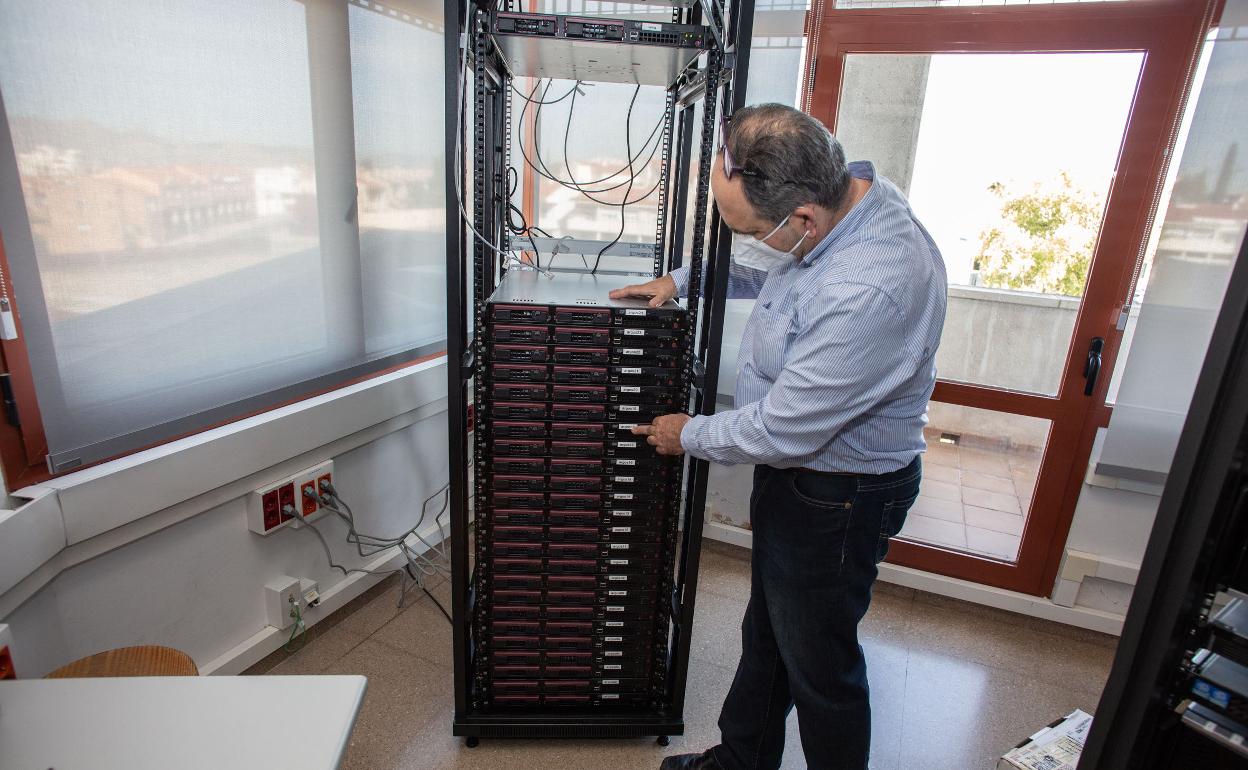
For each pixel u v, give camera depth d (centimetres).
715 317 133
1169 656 66
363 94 182
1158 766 71
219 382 153
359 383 197
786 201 103
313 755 73
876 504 118
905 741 173
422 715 170
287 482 172
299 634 191
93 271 124
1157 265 184
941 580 235
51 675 111
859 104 221
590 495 147
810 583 121
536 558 151
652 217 256
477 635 160
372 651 191
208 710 78
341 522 201
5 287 112
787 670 131
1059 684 198
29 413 119
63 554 125
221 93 143
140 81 127
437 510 246
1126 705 70
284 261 165
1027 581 228
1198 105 172
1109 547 213
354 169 183
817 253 111
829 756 129
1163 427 193
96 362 127
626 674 162
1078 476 215
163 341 139
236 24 144
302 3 159
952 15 201
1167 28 180
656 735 164
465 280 135
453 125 122
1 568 108
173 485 142
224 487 158
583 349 139
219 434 153
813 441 108
